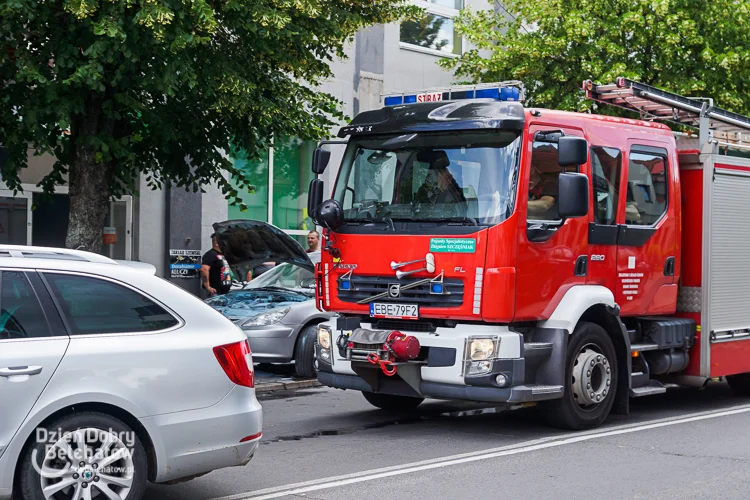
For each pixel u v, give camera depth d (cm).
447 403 1747
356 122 1478
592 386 1447
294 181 2989
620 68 2681
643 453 1272
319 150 1478
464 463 1207
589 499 1020
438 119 1388
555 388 1369
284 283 2198
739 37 2781
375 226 1418
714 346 1650
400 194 1409
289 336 1948
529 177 1347
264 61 1859
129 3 1462
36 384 835
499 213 1322
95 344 871
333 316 1512
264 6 1611
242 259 2336
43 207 2525
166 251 2672
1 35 1555
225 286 2484
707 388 2008
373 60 3142
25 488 829
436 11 3316
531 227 1345
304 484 1086
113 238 2612
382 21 1970
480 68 3092
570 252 1406
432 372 1351
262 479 1113
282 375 2089
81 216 1758
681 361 1623
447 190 1371
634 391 1513
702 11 2750
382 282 1402
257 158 1967
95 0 1457
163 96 1808
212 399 923
